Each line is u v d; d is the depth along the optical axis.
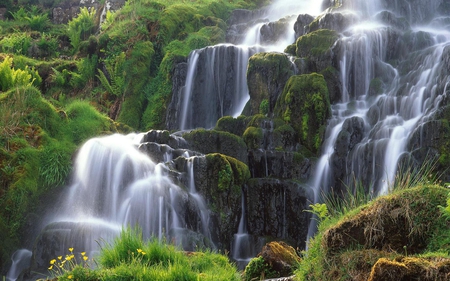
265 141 14.48
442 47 15.08
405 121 13.72
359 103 15.73
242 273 8.39
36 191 12.41
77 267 6.74
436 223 5.75
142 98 19.31
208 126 18.12
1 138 13.02
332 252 6.02
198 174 12.77
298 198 13.16
